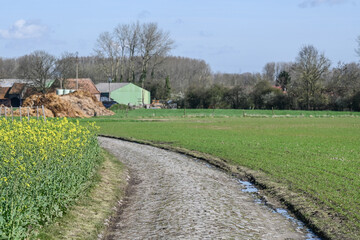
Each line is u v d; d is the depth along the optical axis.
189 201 16.42
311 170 21.56
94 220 13.40
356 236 11.93
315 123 57.19
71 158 15.11
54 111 68.12
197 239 12.20
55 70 103.38
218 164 24.62
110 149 31.70
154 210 15.35
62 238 11.27
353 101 88.81
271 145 31.95
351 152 27.97
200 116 73.00
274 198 16.80
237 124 55.38
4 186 11.17
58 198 12.93
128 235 12.73
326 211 14.34
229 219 14.16
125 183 19.78
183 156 28.42
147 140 37.25
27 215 10.56
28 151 12.56
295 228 13.30
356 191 16.89
